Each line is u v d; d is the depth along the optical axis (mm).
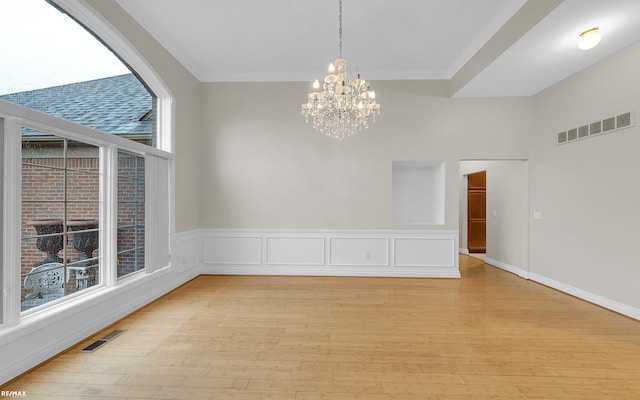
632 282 3568
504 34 3779
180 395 2115
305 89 5484
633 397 2123
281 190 5504
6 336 2207
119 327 3240
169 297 4250
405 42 4441
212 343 2885
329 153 5480
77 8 3002
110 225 3410
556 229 4746
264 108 5504
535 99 5238
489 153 5391
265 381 2287
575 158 4395
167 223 4414
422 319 3504
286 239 5523
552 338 3029
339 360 2596
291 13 3740
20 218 2379
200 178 5547
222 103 5527
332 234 5477
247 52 4750
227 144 5527
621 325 3352
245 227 5531
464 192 7941
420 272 5426
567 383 2283
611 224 3828
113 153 3418
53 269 2844
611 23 3152
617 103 3740
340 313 3678
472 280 5238
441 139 5430
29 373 2357
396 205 6086
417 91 5430
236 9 3668
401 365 2525
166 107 4543
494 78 4598
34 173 2682
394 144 5438
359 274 5457
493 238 6434
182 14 3770
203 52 4758
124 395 2109
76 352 2697
